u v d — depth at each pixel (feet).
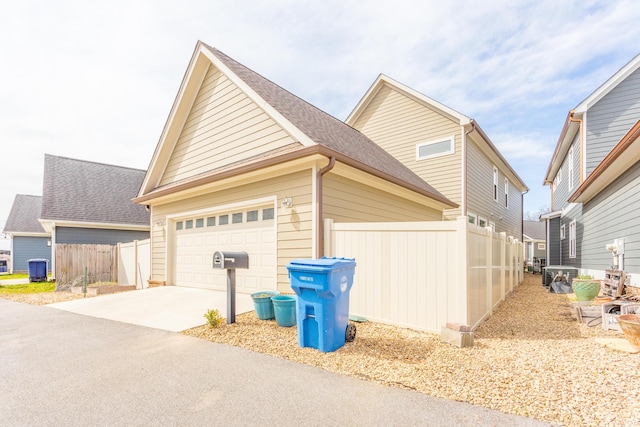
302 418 8.79
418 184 34.86
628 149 22.94
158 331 17.48
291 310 17.29
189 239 32.17
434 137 46.52
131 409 9.42
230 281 18.25
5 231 67.46
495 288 24.07
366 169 23.72
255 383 10.96
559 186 61.72
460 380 10.96
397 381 10.94
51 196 57.52
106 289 34.14
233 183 26.99
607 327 17.74
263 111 25.72
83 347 14.98
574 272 41.52
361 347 14.39
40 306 25.72
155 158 35.01
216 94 30.30
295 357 13.26
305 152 20.20
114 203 64.23
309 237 21.50
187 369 12.24
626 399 9.47
